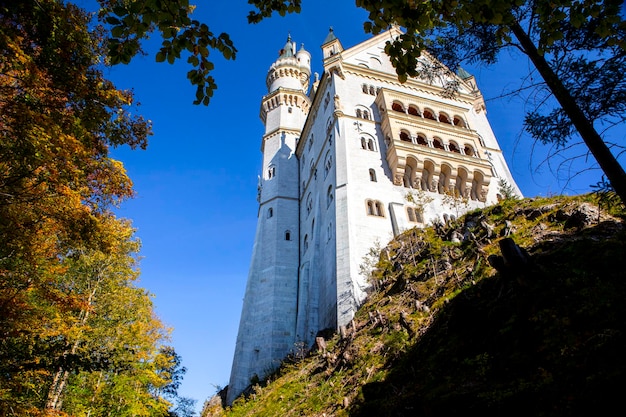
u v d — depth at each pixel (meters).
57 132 10.77
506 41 8.65
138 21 6.05
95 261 21.06
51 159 10.97
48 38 11.34
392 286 27.45
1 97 10.27
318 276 40.03
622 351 9.02
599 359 9.25
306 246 48.91
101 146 13.35
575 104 7.26
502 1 6.86
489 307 14.77
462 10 7.45
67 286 20.05
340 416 16.09
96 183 13.61
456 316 16.05
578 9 7.29
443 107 48.34
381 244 34.97
